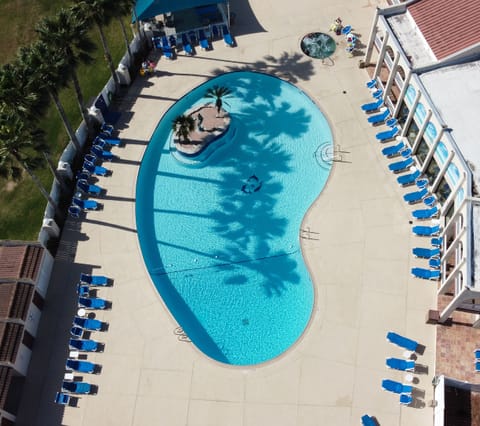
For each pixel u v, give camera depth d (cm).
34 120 3538
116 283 3953
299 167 4416
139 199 4353
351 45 4922
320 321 3738
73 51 3872
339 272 3912
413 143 4312
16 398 3569
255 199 4297
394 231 4047
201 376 3594
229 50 5053
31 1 5572
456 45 3991
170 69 4984
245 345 3731
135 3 4419
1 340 3438
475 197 3388
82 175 4334
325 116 4609
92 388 3578
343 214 4144
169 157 4569
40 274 3819
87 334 3766
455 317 3691
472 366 3509
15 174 3412
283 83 4847
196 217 4253
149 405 3516
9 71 3388
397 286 3838
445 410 3384
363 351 3612
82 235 4162
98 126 4669
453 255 3875
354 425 3378
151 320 3806
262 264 4022
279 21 5219
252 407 3475
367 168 4341
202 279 3994
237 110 4744
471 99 3844
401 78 4300
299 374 3562
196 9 5200
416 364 3541
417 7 4241
